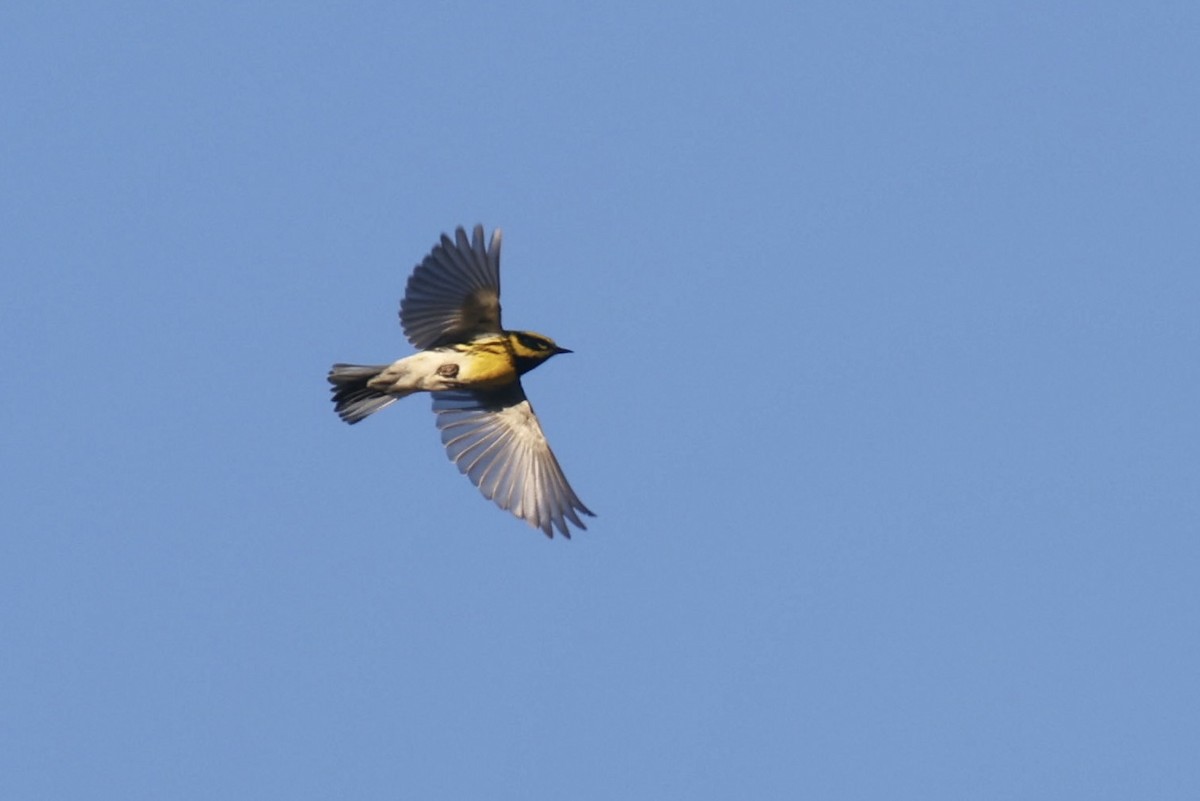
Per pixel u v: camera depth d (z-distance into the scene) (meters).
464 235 16.91
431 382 17.25
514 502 17.98
